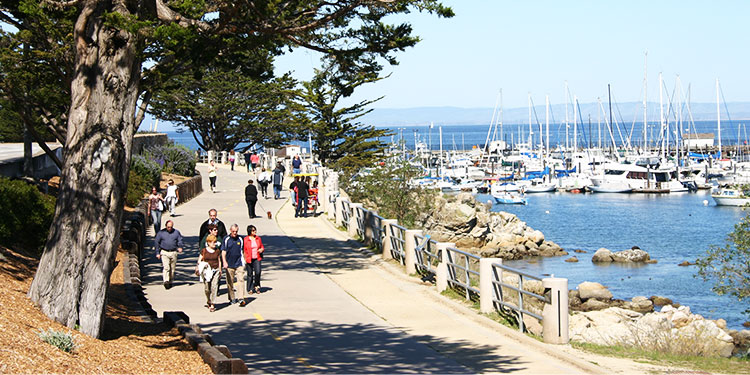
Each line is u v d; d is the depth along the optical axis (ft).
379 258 81.71
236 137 266.36
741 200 266.36
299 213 120.16
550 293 48.32
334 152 219.00
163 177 166.40
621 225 223.10
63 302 38.04
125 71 40.32
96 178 39.17
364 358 43.68
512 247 160.04
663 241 188.65
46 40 62.95
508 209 272.51
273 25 56.08
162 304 59.62
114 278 64.34
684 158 407.23
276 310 57.98
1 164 81.92
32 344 30.91
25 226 61.52
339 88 70.18
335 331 50.98
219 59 66.54
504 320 54.39
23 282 45.11
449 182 348.79
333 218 115.75
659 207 274.36
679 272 139.13
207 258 57.06
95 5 40.27
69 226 38.70
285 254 86.38
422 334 50.55
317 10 60.70
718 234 200.23
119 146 39.91
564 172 392.88
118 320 46.11
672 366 45.01
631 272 140.56
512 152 504.84
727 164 407.85
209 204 135.95
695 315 88.43
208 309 57.98
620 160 409.90
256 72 70.49
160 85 58.59
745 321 98.02
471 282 66.49
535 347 47.26
